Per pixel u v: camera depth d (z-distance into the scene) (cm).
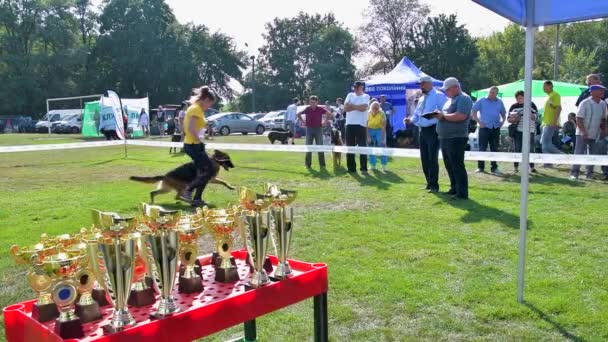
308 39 7544
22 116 5359
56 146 1584
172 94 6153
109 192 951
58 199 883
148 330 189
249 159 1510
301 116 1264
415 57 6241
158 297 222
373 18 6669
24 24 5944
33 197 908
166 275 199
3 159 1650
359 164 1305
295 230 623
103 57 6084
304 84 7581
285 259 247
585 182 948
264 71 7675
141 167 1381
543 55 5728
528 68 366
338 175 1116
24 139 2903
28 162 1552
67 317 187
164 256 198
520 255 385
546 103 1084
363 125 1145
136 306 214
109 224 193
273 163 1388
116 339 181
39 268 194
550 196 808
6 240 603
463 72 6153
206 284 240
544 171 1116
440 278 446
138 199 866
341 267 481
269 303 233
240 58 7112
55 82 5884
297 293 246
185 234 226
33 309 202
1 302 424
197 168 812
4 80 5675
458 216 674
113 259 185
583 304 382
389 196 836
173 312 200
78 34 6738
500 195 820
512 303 387
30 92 5719
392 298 405
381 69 6931
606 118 966
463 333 344
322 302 260
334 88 6900
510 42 6034
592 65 4803
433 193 848
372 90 1836
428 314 375
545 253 510
